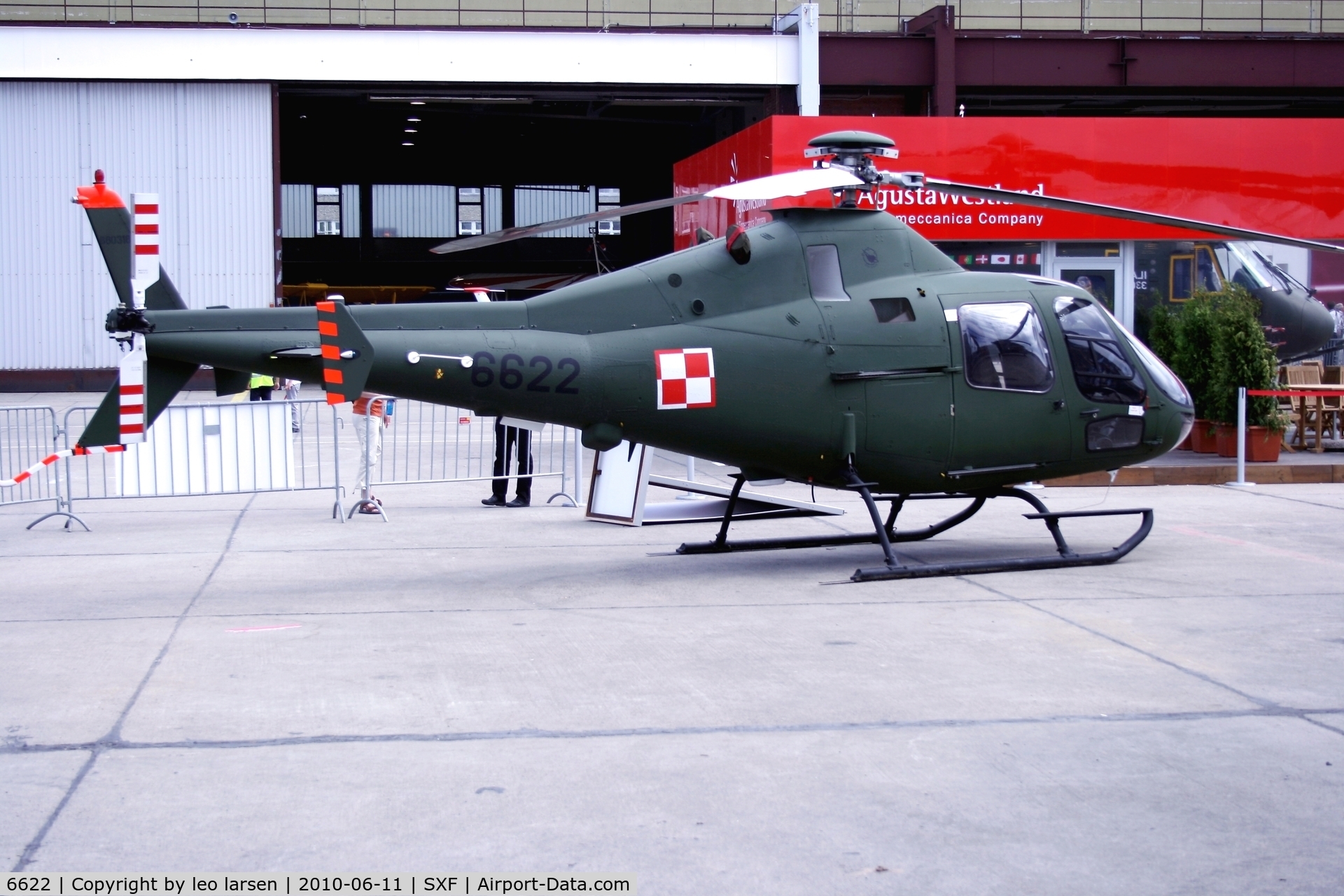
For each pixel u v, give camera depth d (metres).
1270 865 3.70
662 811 4.10
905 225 8.46
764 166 19.47
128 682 5.64
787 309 7.86
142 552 9.30
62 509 11.09
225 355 7.12
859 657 6.07
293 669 5.88
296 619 6.98
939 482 8.30
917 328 8.05
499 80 27.23
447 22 30.67
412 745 4.77
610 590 7.82
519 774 4.44
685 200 7.21
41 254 27.58
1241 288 15.18
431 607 7.31
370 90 28.08
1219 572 8.34
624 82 27.28
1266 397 13.90
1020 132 19.25
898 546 9.49
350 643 6.41
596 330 7.58
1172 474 13.05
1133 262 19.83
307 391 29.17
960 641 6.39
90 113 27.34
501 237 7.13
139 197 7.03
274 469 11.23
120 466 10.84
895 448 8.07
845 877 3.61
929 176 19.19
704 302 7.76
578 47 27.19
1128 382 8.56
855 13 30.89
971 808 4.14
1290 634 6.55
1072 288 8.68
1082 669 5.85
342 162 43.28
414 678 5.71
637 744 4.77
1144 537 8.84
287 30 27.08
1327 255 20.05
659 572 8.46
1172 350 15.53
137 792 4.25
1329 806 4.16
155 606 7.33
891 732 4.92
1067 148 19.34
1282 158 19.62
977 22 31.30
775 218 8.23
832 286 8.05
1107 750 4.70
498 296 27.25
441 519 11.04
